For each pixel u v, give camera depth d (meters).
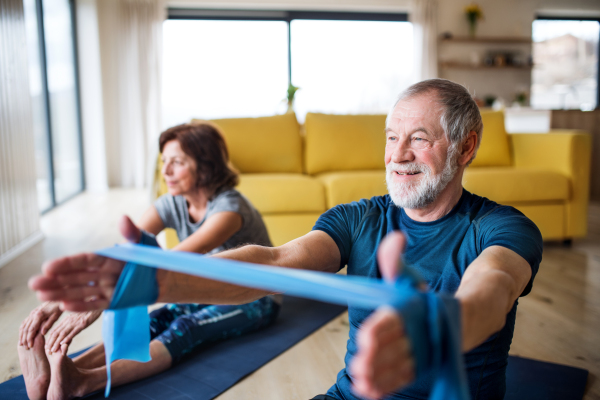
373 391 0.34
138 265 0.55
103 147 6.16
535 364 1.53
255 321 1.69
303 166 3.46
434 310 0.38
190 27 6.61
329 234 0.89
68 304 0.53
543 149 3.32
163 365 1.43
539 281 2.42
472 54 7.07
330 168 3.42
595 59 7.44
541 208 3.07
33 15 4.43
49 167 4.73
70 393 1.22
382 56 7.04
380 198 0.97
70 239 3.37
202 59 6.69
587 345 1.70
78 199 5.38
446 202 0.87
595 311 2.02
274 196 2.78
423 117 0.85
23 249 3.08
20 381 1.39
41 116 4.55
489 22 7.12
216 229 1.49
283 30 6.77
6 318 1.91
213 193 1.59
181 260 0.48
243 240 1.58
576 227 3.12
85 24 6.00
